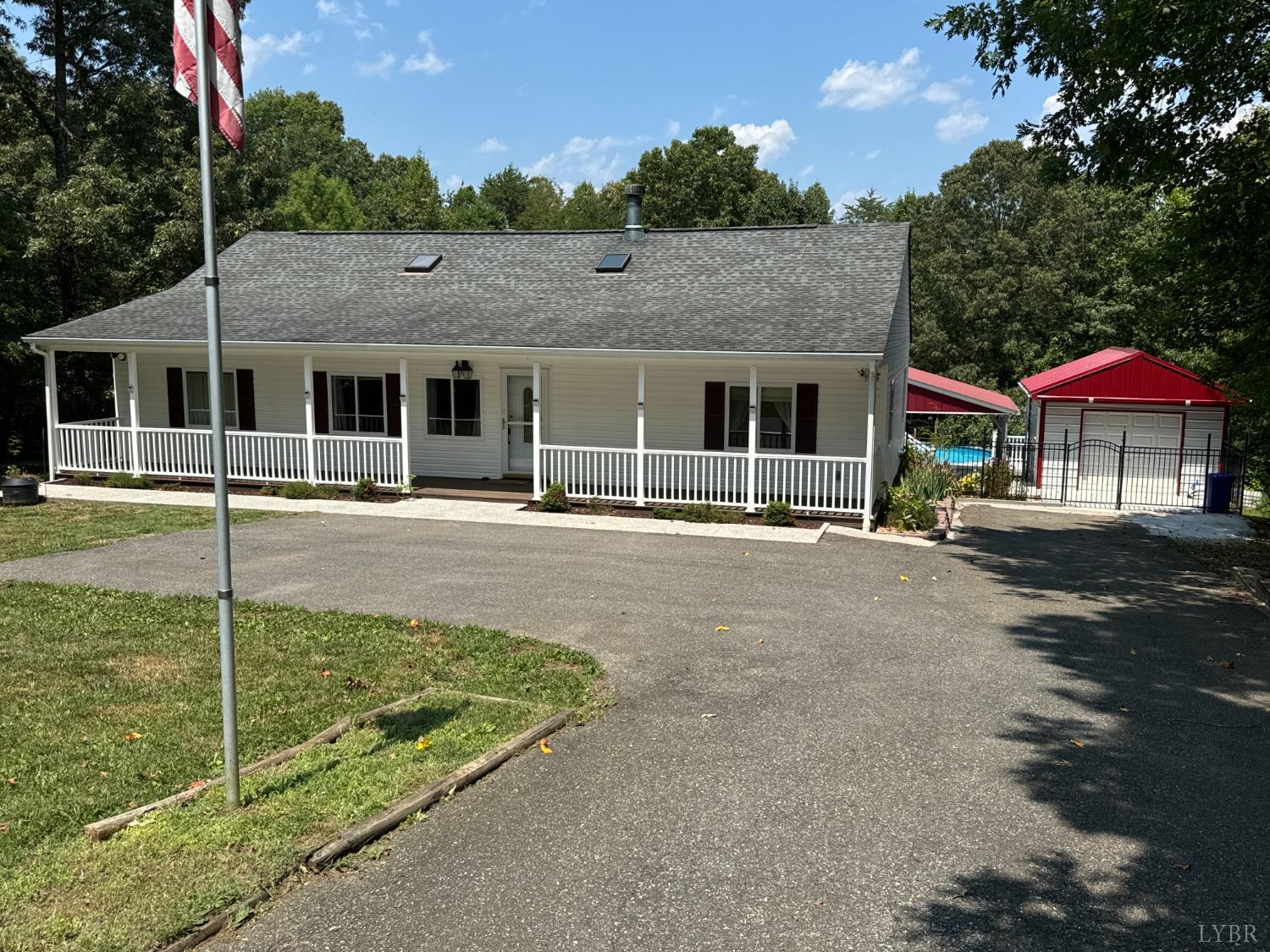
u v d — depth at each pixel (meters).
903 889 4.27
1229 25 10.66
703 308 16.56
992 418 36.38
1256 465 24.02
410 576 10.71
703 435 17.14
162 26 27.72
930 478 18.59
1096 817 5.02
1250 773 5.63
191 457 18.22
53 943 3.70
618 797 5.19
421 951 3.77
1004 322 42.91
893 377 19.00
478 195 89.31
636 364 17.33
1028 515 18.38
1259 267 11.94
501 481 18.48
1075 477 22.61
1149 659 8.05
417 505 15.91
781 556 12.35
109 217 23.38
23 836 4.55
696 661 7.71
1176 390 21.53
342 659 7.55
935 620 9.25
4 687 6.77
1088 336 39.19
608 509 15.62
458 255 20.27
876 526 15.06
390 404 18.73
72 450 18.41
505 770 5.54
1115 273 37.56
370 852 4.53
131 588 9.93
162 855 4.38
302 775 5.30
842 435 16.45
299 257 20.98
